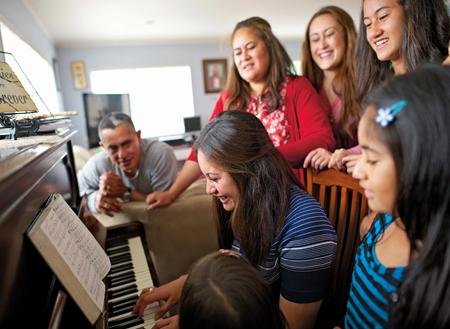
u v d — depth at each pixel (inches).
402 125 17.5
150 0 142.5
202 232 67.1
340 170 42.2
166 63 236.5
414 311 19.1
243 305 18.5
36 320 27.0
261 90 62.1
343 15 62.7
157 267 66.4
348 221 43.1
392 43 44.7
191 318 18.9
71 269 28.5
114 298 40.4
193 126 243.1
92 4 140.9
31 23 135.1
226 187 35.2
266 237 34.8
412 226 18.8
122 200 68.4
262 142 34.7
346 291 43.9
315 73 69.8
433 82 17.5
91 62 219.3
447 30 41.6
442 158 16.5
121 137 66.9
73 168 57.2
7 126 36.6
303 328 35.0
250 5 161.9
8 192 22.1
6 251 22.4
